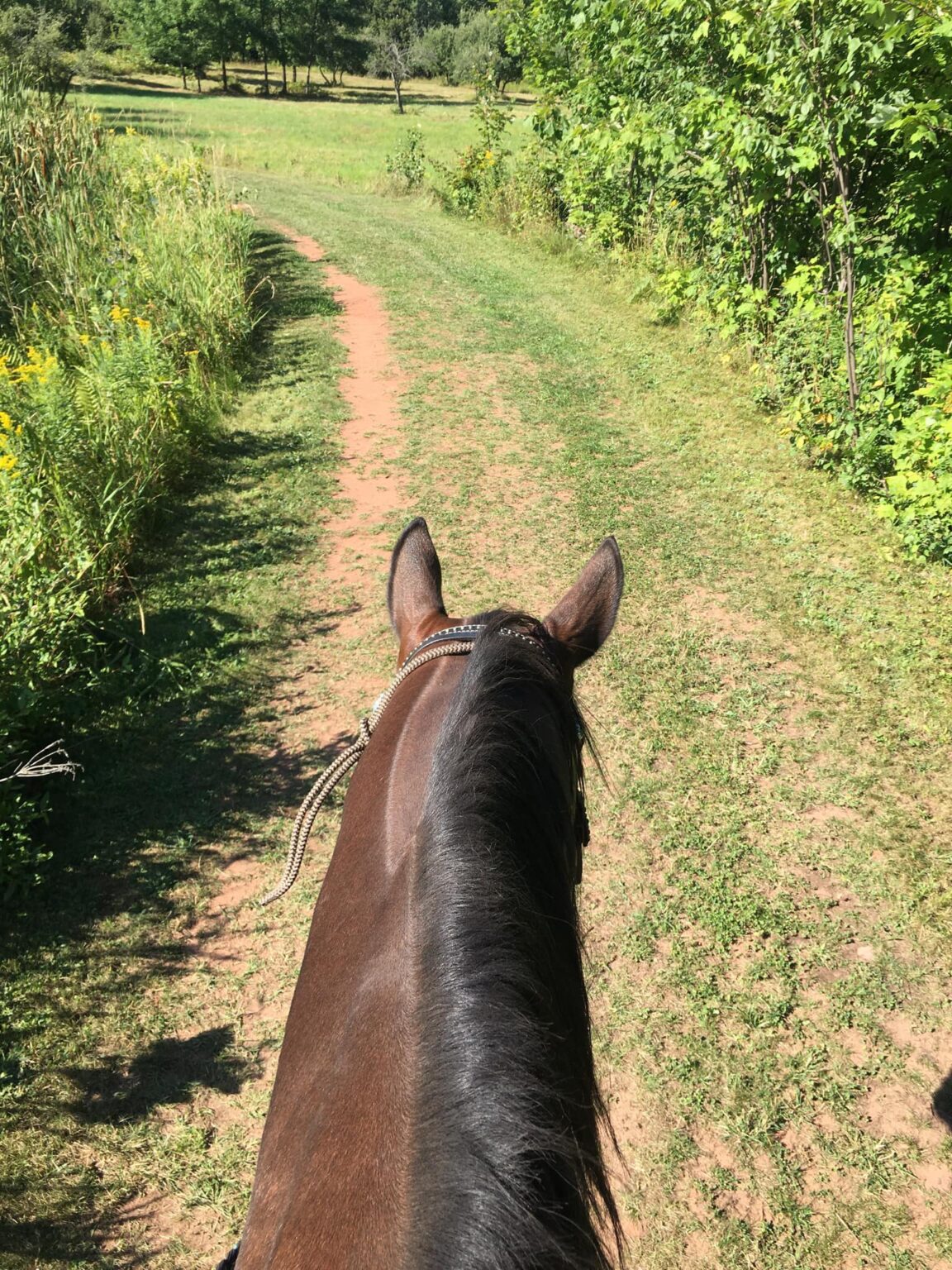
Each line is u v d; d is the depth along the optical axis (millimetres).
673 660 5684
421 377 10734
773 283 9906
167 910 4133
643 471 8242
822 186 8094
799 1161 3129
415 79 80125
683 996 3682
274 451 8883
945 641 5648
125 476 7105
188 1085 3422
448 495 7957
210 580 6730
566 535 7215
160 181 14008
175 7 60719
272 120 46375
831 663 5574
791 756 4898
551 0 13852
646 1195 3037
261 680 5680
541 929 1175
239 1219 3021
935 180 6699
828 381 7754
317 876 4316
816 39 6812
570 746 1555
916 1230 2934
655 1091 3346
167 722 5301
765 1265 2857
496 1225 840
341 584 6730
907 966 3766
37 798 4660
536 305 13477
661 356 10984
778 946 3861
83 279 10008
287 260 16219
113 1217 3020
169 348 9602
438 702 1669
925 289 6723
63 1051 3521
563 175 16281
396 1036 1087
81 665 5430
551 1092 970
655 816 4551
